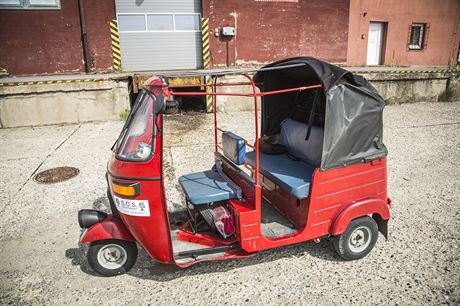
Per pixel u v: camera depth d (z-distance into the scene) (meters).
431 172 6.27
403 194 5.40
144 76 10.16
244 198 3.55
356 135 3.39
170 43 13.20
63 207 5.16
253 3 13.51
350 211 3.54
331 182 3.43
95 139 8.55
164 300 3.29
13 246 4.21
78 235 4.43
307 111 4.42
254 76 4.31
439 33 17.14
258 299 3.26
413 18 16.44
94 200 5.37
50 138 8.70
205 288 3.44
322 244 4.14
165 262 3.33
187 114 11.05
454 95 13.23
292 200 3.72
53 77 11.17
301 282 3.48
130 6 12.53
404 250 3.96
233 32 13.34
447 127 9.32
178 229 3.71
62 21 12.00
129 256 3.55
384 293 3.29
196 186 3.62
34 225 4.68
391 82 12.37
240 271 3.68
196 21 13.24
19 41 11.79
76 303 3.27
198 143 8.00
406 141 8.13
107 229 3.38
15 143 8.32
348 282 3.46
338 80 3.16
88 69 12.52
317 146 3.83
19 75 12.00
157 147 3.06
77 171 6.51
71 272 3.73
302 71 3.91
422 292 3.29
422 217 4.68
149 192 3.08
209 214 3.51
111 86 10.06
